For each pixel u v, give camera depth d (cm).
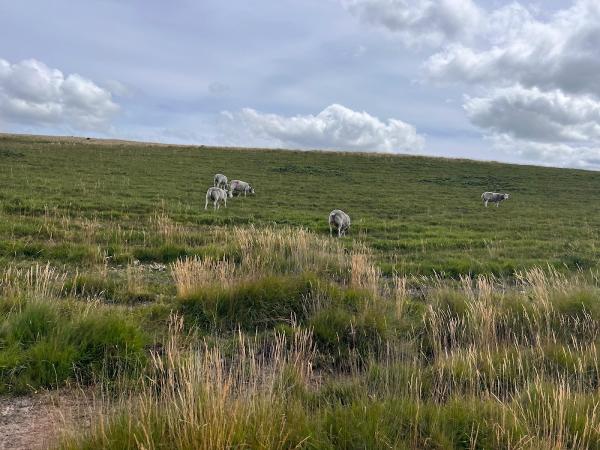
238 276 797
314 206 2692
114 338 527
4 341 504
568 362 537
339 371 560
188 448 322
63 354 486
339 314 653
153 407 385
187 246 1198
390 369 518
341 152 6141
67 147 4700
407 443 371
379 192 3412
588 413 413
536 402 434
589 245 1709
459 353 543
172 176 3366
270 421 354
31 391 454
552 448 360
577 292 760
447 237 1845
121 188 2597
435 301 757
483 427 390
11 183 2319
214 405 344
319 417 389
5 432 388
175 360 486
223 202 2536
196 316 679
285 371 488
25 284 734
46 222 1363
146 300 790
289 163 4825
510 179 4653
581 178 5016
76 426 378
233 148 6106
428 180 4294
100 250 1098
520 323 682
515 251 1542
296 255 952
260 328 671
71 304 644
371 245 1575
